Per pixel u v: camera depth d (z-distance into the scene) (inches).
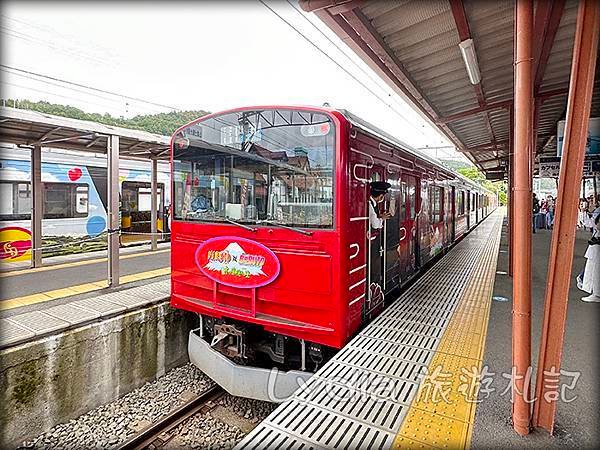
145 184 496.4
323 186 148.7
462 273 293.3
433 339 155.7
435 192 330.6
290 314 157.5
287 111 156.8
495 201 1920.5
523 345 94.1
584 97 84.0
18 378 156.3
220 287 177.3
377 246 190.5
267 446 92.3
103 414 180.9
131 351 201.2
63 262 333.4
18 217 366.0
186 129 191.0
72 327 176.1
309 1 137.1
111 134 244.4
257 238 163.3
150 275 279.4
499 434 94.9
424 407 107.5
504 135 445.4
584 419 101.3
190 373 222.2
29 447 156.7
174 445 160.2
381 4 151.6
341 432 97.3
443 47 192.9
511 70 228.4
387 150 201.5
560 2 153.7
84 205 429.7
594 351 148.4
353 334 160.6
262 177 163.3
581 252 404.8
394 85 225.8
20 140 285.6
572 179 87.7
